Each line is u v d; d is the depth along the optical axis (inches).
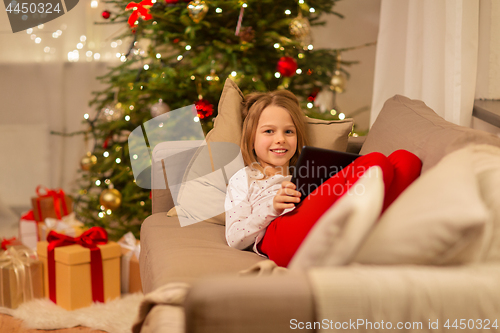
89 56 104.7
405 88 67.4
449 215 20.6
